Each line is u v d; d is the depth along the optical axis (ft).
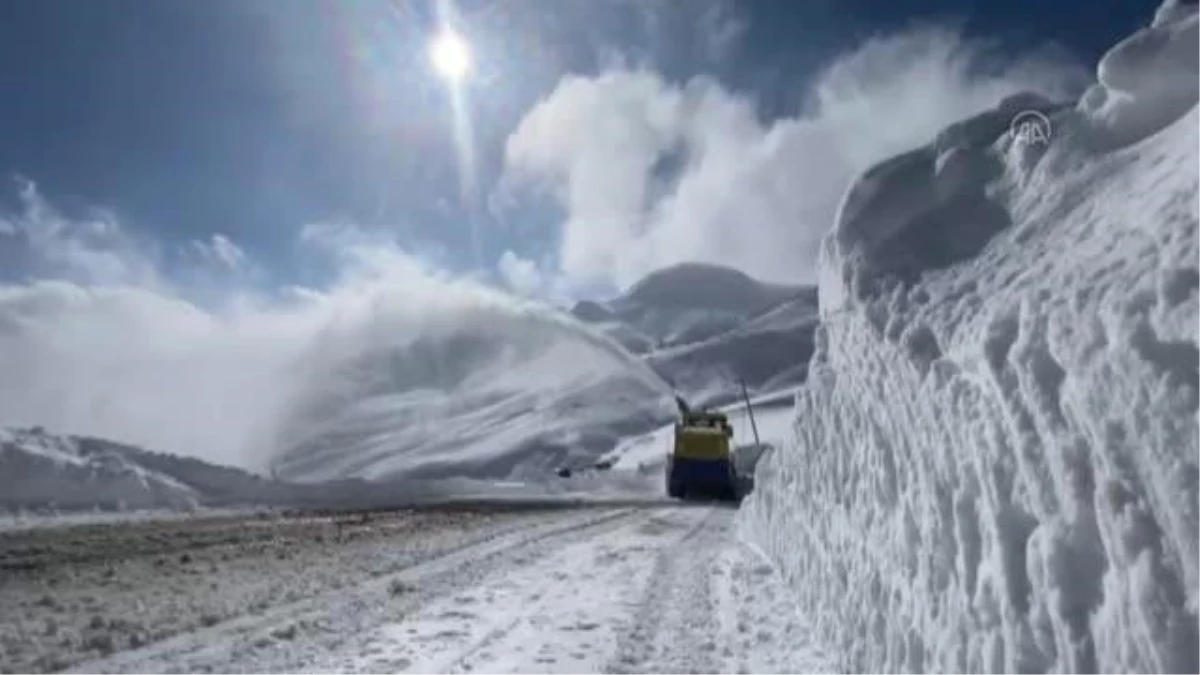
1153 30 16.49
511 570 40.45
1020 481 11.14
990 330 11.74
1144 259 9.30
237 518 63.21
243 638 25.75
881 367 17.88
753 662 22.89
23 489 61.67
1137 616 8.36
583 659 23.68
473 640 26.04
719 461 123.85
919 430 15.42
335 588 34.60
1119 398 8.55
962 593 13.04
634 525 66.28
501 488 141.08
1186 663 7.72
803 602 29.25
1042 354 10.27
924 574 15.15
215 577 36.24
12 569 36.42
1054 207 15.35
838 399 23.71
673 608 30.78
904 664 16.01
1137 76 16.16
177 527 54.54
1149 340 8.21
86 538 47.01
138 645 24.75
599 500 112.16
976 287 14.83
